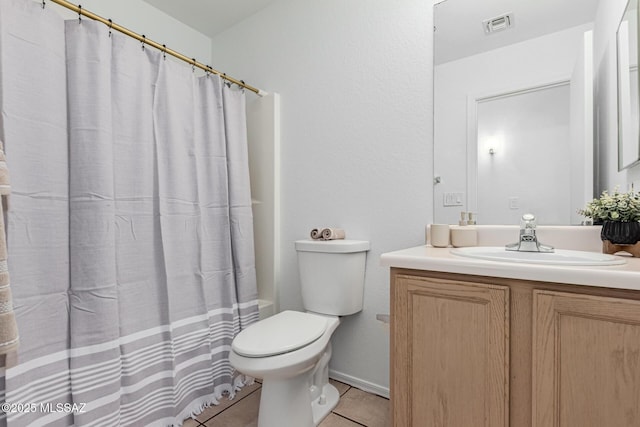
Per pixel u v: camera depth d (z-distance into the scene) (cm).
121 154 144
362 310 177
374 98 174
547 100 134
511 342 91
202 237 174
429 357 103
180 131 168
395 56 168
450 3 154
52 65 124
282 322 148
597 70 124
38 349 118
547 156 134
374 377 174
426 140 159
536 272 85
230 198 193
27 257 116
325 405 159
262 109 217
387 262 111
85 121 130
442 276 103
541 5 136
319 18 196
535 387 86
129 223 146
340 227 186
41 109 121
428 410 103
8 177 104
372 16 176
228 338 184
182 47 238
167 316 155
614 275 76
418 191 162
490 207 145
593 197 125
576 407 82
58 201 125
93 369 128
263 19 223
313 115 197
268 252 213
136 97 150
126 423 138
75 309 127
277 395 133
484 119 146
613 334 78
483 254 116
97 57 133
